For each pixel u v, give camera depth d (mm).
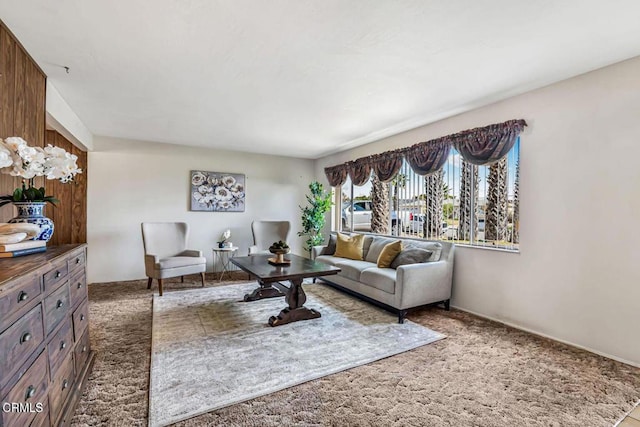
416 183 4219
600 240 2457
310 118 3783
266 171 6094
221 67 2457
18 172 1683
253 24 1885
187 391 1905
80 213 4617
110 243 4801
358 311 3490
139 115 3701
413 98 3109
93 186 4691
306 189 6535
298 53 2240
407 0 1652
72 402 1670
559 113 2705
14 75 2020
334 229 6129
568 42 2064
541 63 2369
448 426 1624
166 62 2377
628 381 2061
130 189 4926
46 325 1383
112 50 2189
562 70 2490
